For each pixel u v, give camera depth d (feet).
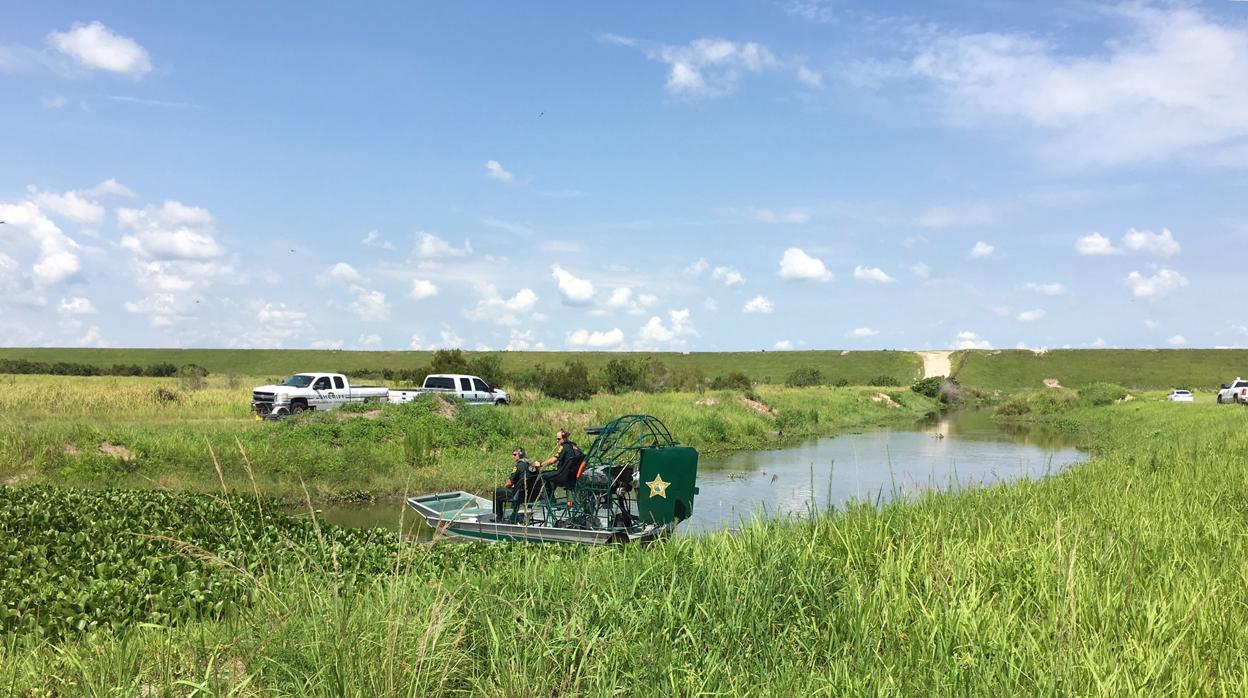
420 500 43.88
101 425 66.80
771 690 14.14
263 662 14.49
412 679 13.42
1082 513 28.58
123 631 19.29
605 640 15.94
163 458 56.29
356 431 67.21
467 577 20.76
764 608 17.76
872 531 23.79
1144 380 340.80
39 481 49.55
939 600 17.62
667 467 34.68
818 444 94.94
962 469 68.49
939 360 393.29
